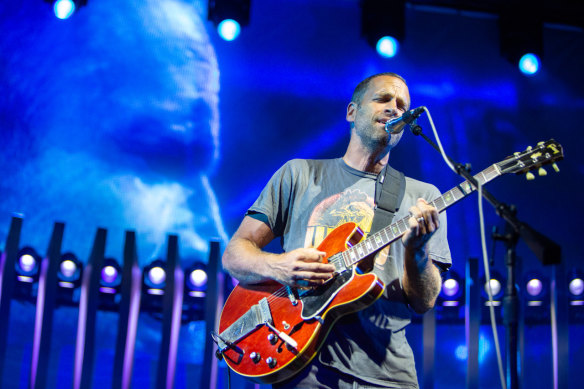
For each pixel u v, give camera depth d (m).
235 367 2.69
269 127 5.72
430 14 6.15
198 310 4.57
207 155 5.57
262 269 2.68
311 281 2.56
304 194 2.95
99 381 4.65
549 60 6.16
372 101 2.99
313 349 2.56
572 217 5.71
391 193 2.88
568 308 4.64
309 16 6.02
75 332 4.73
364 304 2.51
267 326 2.66
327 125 5.78
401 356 2.61
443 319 4.70
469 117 5.92
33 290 4.44
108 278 4.41
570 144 5.95
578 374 5.02
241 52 5.87
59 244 4.30
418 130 2.62
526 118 5.98
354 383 2.54
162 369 4.20
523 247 5.36
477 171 5.78
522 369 4.52
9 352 4.56
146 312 4.51
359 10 6.07
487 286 2.12
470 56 6.09
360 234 2.69
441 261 2.79
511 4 6.01
